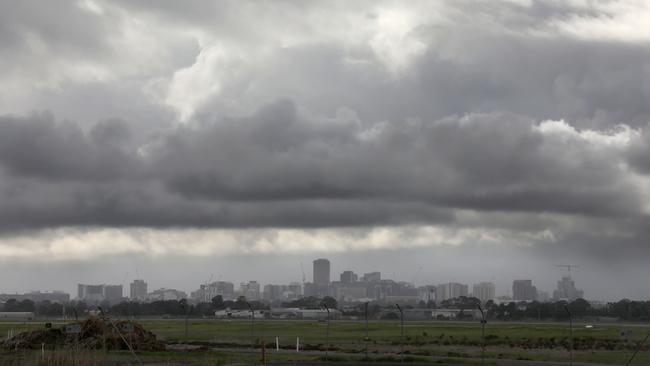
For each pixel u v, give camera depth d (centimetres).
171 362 7825
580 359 8694
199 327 17362
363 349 10262
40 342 9919
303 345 10931
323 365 7744
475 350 10144
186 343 11325
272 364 7744
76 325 8794
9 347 9712
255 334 14238
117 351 9162
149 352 9144
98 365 7431
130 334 9525
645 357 9000
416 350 10088
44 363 7419
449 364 7956
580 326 18312
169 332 14888
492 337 12700
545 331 15275
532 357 8944
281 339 12650
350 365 7819
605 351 10012
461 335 13725
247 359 8306
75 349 8425
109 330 9869
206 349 9900
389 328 17112
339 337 13225
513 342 11644
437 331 15512
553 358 8825
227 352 9375
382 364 7944
